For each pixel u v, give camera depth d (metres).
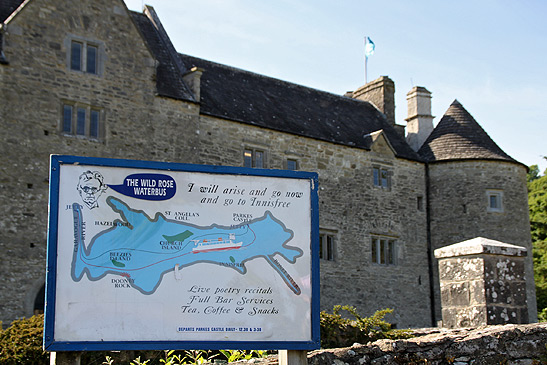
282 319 5.70
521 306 8.62
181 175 5.70
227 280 5.65
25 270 16.47
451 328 8.59
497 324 8.38
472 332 7.17
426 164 26.95
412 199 26.23
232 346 5.58
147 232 5.57
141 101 19.06
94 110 18.30
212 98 21.88
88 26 18.38
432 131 28.56
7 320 15.96
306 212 5.87
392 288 24.77
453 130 27.67
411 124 29.89
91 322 5.36
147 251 5.54
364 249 24.23
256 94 24.41
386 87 29.80
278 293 5.72
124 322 5.41
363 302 23.77
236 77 24.84
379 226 24.86
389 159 25.81
